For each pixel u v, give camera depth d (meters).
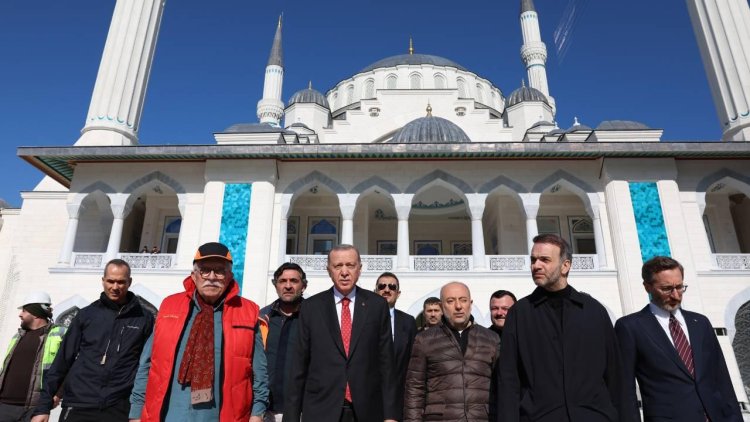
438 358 4.64
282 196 17.59
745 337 15.88
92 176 17.86
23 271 19.02
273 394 5.36
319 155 17.23
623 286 15.91
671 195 16.69
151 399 3.74
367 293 4.61
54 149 17.11
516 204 19.69
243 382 3.96
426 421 4.54
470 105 29.66
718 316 15.52
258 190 17.27
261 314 6.36
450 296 4.79
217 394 3.84
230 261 4.18
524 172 17.61
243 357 4.00
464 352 4.68
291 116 33.09
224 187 17.36
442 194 20.41
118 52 22.22
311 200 20.67
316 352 4.27
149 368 4.12
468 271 16.50
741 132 19.36
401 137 22.44
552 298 4.05
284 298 5.79
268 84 36.75
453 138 22.14
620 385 3.80
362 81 36.50
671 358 4.31
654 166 17.06
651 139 21.05
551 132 25.31
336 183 17.66
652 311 4.66
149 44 23.27
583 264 16.75
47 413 4.91
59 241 19.55
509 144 16.88
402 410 4.48
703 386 4.18
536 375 3.84
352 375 4.18
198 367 3.81
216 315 4.09
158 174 17.97
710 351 4.37
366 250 19.80
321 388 4.13
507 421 3.79
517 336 4.06
